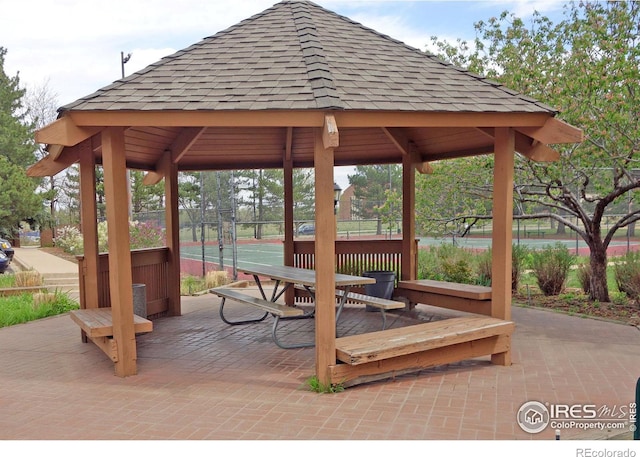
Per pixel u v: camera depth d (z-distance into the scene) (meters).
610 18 8.25
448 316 8.44
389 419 4.19
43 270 15.45
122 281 5.44
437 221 10.88
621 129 7.95
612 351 6.32
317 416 4.27
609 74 7.96
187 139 8.20
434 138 8.09
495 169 5.86
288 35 6.56
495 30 9.55
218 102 4.86
